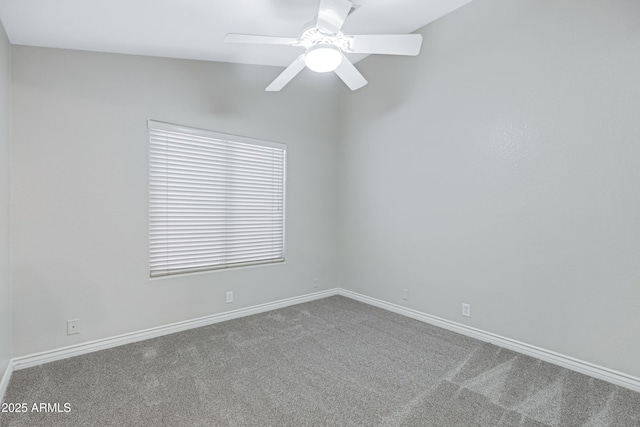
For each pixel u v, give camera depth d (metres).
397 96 3.48
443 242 3.10
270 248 3.64
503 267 2.68
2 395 1.95
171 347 2.65
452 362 2.43
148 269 2.81
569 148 2.31
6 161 2.12
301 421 1.76
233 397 1.97
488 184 2.76
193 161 3.05
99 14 2.00
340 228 4.20
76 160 2.46
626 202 2.08
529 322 2.54
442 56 3.06
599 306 2.20
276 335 2.92
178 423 1.74
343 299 4.04
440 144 3.10
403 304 3.47
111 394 1.99
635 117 2.04
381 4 2.70
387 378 2.20
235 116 3.29
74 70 2.44
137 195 2.73
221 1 2.00
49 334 2.38
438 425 1.74
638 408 1.88
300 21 2.33
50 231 2.37
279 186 3.69
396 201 3.52
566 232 2.33
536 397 1.99
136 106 2.71
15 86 2.22
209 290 3.18
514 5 2.56
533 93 2.47
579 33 2.25
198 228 3.11
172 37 2.45
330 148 4.12
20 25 2.03
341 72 2.39
